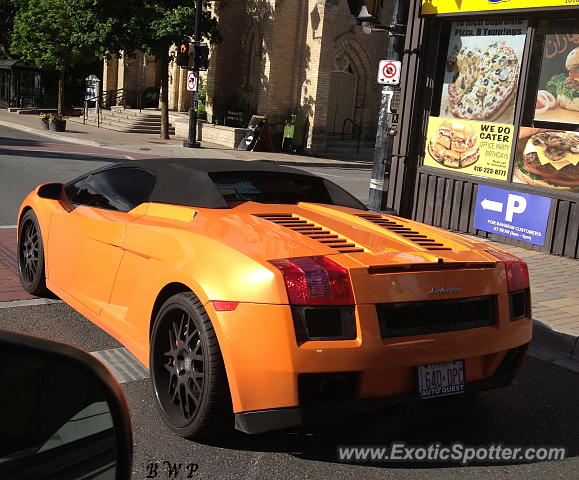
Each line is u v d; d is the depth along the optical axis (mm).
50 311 5273
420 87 10703
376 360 2990
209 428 3199
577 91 8742
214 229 3520
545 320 5852
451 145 10359
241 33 27078
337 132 27391
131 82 33219
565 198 8812
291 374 2891
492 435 3730
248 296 2975
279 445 3375
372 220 4109
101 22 23031
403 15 8570
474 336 3289
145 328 3643
